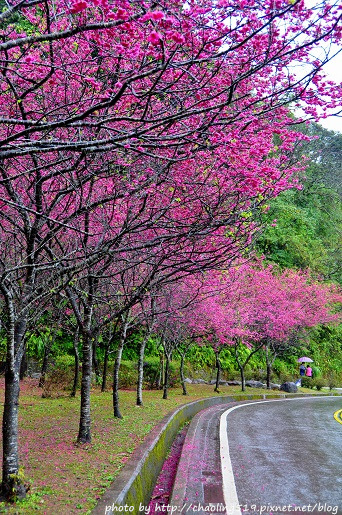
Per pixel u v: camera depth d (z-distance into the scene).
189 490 6.08
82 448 7.30
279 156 6.41
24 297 5.77
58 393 14.87
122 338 11.12
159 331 16.17
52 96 6.52
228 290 18.59
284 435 10.77
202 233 6.19
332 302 29.47
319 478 6.95
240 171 5.63
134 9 4.26
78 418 10.30
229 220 6.32
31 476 5.68
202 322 17.88
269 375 26.06
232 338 22.16
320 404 19.39
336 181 40.69
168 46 4.77
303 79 4.57
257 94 5.66
